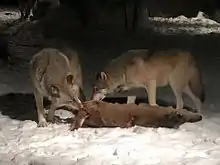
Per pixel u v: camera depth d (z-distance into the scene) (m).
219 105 9.09
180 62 8.12
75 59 8.09
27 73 11.51
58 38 17.23
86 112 7.69
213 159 6.70
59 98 7.53
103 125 7.79
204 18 24.98
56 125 7.86
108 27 19.81
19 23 20.81
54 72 7.52
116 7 20.09
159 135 7.43
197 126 7.79
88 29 19.34
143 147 7.04
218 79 11.08
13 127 7.83
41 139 7.36
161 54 8.08
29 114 8.45
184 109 8.27
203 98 8.32
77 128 7.70
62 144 7.16
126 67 8.08
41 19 19.19
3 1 31.14
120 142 7.19
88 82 10.51
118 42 16.72
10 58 13.02
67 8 19.81
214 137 7.41
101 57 13.52
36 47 15.11
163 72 8.10
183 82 8.20
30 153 6.88
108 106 7.76
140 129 7.60
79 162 6.60
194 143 7.22
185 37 18.27
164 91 9.85
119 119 7.76
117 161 6.66
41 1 19.97
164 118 7.79
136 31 19.61
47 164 6.59
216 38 18.14
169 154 6.87
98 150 6.96
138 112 7.77
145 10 20.58
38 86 7.72
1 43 13.88
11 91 9.88
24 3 21.14
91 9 19.84
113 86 8.12
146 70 8.04
